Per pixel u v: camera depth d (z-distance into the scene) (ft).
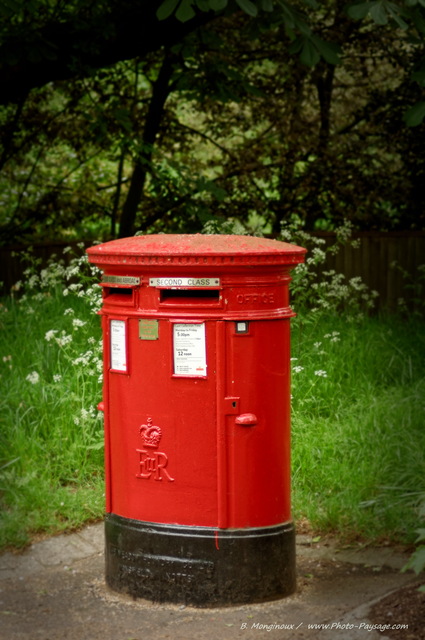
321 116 39.27
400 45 37.32
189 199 32.48
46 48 27.81
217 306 12.82
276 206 39.11
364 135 39.27
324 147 38.24
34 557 15.07
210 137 41.24
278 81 38.47
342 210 38.70
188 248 12.72
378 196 38.47
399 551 15.15
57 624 12.66
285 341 13.51
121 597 13.62
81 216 40.09
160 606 13.28
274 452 13.37
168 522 13.26
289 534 13.57
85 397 19.62
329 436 18.94
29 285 25.62
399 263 34.86
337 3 36.35
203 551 13.09
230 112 39.22
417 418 19.43
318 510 16.61
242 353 12.96
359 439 18.92
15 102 37.01
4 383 19.86
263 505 13.28
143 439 13.33
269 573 13.30
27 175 41.73
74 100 37.86
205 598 13.12
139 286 13.15
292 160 38.55
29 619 12.84
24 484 16.71
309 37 22.79
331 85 39.27
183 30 29.43
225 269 12.71
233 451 13.07
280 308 13.32
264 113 38.42
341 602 13.19
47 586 14.11
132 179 37.01
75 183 40.88
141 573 13.37
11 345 22.12
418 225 39.42
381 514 16.16
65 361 21.22
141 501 13.43
